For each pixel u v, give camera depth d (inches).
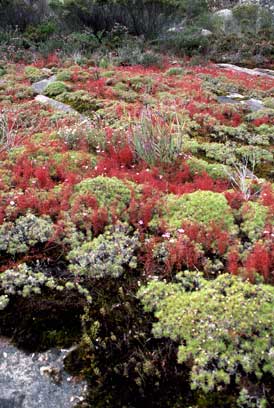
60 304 158.1
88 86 436.5
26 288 161.9
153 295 159.0
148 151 268.4
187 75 501.4
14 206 207.5
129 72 489.7
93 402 130.4
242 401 126.9
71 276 171.3
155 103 391.9
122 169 259.9
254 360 135.3
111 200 210.7
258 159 299.7
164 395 131.0
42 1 717.3
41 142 286.7
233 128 346.0
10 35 626.2
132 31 690.8
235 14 799.7
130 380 134.7
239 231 197.0
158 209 207.0
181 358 136.9
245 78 514.0
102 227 197.3
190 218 198.8
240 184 236.2
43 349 145.7
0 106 376.8
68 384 135.7
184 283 164.4
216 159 299.0
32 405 130.3
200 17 776.3
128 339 146.3
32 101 387.2
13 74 484.1
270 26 774.5
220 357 135.4
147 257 176.4
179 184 243.8
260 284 157.3
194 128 346.6
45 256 180.9
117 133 293.7
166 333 144.8
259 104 422.0
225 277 162.9
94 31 685.9
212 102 411.2
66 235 190.4
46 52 583.5
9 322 153.4
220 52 678.5
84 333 146.4
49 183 230.5
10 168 249.9
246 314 143.9
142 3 663.1
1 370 139.6
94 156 273.4
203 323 144.2
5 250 184.5
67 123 334.0
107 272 171.5
